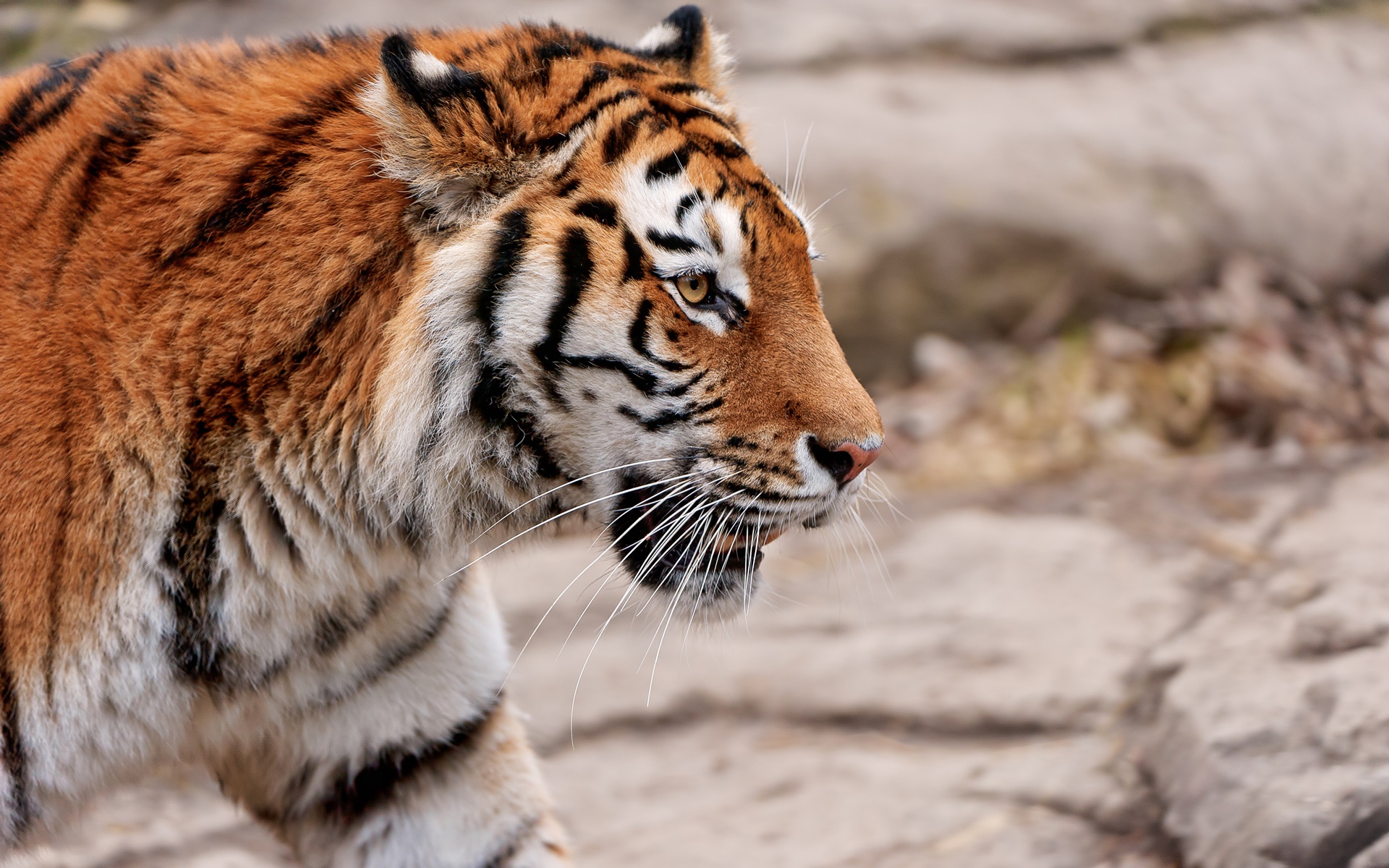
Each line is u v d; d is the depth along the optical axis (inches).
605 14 671.1
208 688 225.6
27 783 212.2
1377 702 273.3
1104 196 583.5
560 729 356.5
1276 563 373.7
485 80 219.5
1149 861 266.4
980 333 572.4
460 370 218.5
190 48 246.1
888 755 327.3
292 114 225.0
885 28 655.1
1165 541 404.8
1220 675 307.9
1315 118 627.8
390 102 212.4
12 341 210.5
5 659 205.8
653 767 340.2
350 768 250.2
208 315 213.8
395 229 217.9
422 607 243.4
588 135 222.7
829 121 599.8
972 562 409.4
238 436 214.4
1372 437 485.4
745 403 225.1
